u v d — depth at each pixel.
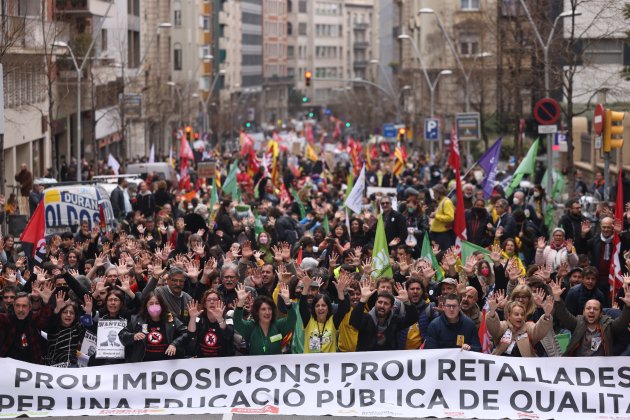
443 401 16.05
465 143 76.62
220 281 18.94
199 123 139.12
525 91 67.00
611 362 15.98
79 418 15.80
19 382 15.93
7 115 56.16
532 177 53.16
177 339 16.23
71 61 64.88
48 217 29.19
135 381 16.06
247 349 16.56
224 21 191.88
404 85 123.94
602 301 18.91
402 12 149.75
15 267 20.69
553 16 52.34
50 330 16.78
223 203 29.81
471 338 16.34
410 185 40.53
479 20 73.56
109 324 16.38
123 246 23.70
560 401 15.98
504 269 20.00
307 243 23.84
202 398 16.09
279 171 58.75
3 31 41.22
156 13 114.88
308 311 16.91
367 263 19.84
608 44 50.94
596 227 23.61
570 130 40.16
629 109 50.53
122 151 68.25
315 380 16.14
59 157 71.62
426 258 21.55
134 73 90.75
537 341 16.45
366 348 16.84
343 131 198.00
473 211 27.11
